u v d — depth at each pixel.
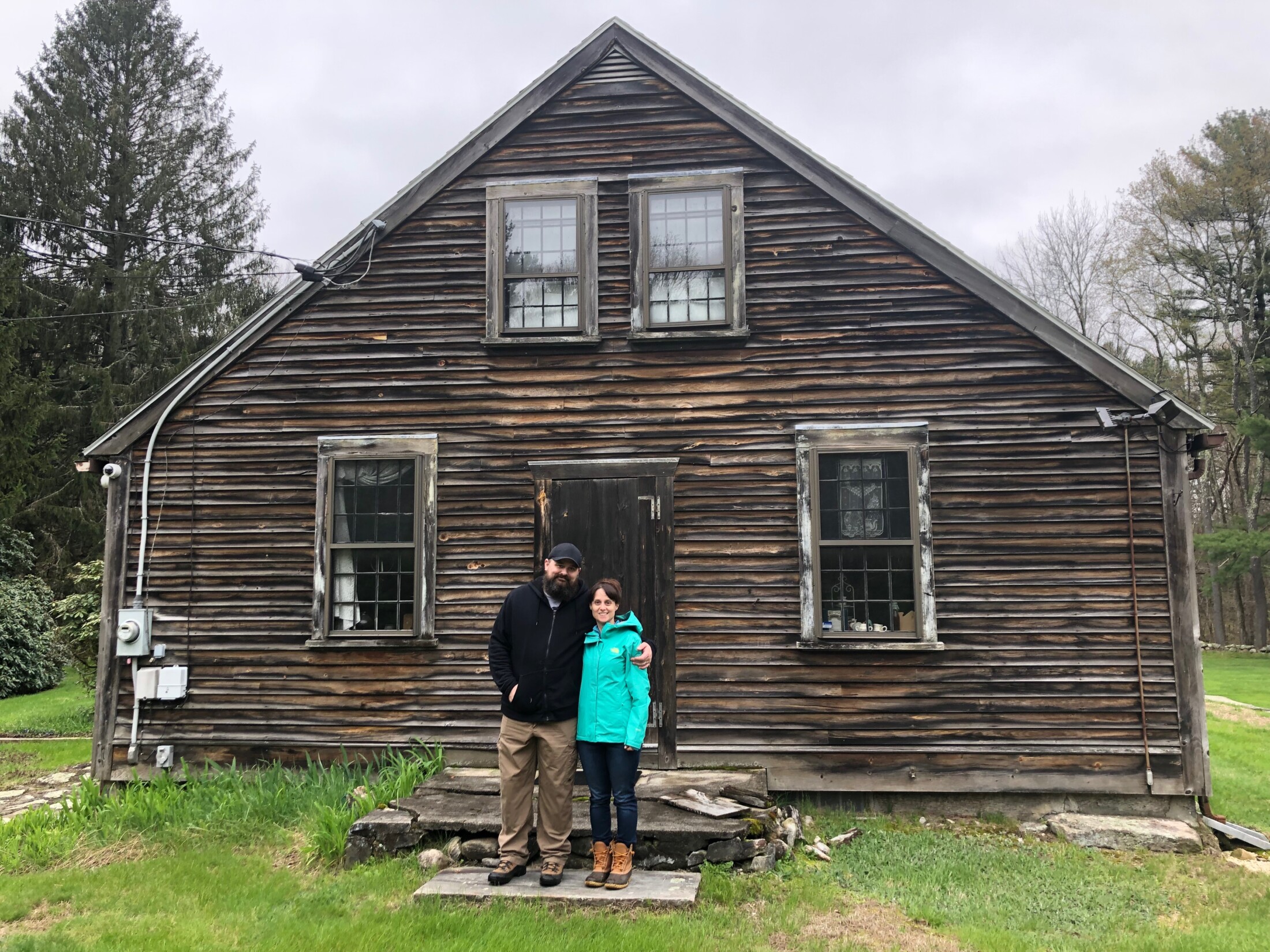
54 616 18.78
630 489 8.59
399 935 5.04
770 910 5.59
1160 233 32.25
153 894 5.93
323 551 8.82
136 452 9.17
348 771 8.59
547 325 8.92
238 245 28.14
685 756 8.23
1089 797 7.98
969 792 8.05
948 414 8.38
